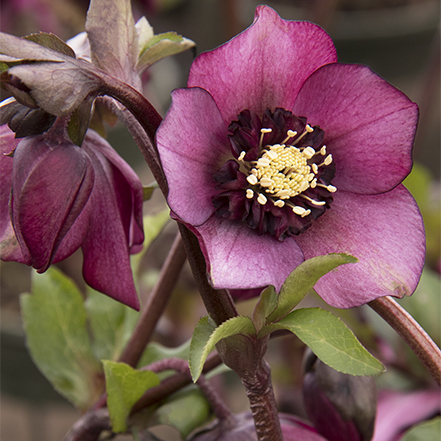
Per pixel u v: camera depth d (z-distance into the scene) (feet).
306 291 1.29
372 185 1.36
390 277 1.33
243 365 1.32
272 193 1.36
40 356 1.57
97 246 1.38
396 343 1.73
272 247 1.33
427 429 1.52
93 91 1.28
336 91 1.35
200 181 1.33
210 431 1.48
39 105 1.26
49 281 1.59
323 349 1.28
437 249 2.00
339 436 1.47
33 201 1.28
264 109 1.36
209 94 1.32
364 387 1.45
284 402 1.88
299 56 1.35
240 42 1.33
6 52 1.26
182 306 2.27
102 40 1.35
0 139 1.36
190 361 1.28
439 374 1.34
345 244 1.35
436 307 1.71
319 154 1.36
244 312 2.13
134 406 1.49
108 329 1.60
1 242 1.35
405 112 1.34
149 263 2.33
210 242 1.31
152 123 1.30
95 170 1.38
